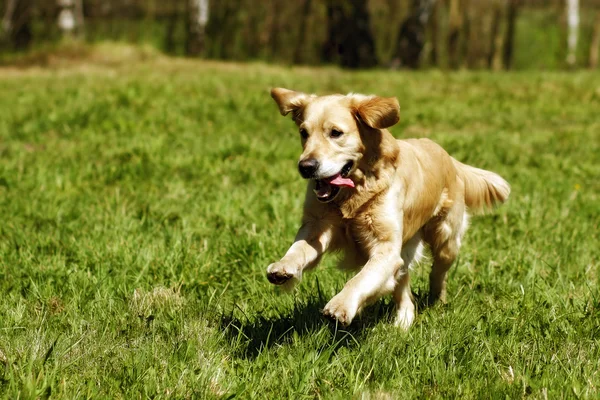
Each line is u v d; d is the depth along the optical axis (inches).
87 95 458.0
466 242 214.5
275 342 145.4
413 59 796.0
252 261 193.0
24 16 781.9
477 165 313.9
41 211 231.5
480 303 171.0
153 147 317.4
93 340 143.0
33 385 119.1
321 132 153.3
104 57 714.2
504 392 125.6
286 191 251.3
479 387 127.0
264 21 788.0
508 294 173.0
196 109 423.5
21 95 470.3
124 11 806.5
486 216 238.7
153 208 233.5
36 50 737.6
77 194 254.7
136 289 170.9
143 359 134.7
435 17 810.8
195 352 138.9
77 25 792.9
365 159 154.1
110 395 124.3
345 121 152.6
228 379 130.5
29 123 376.5
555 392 123.9
